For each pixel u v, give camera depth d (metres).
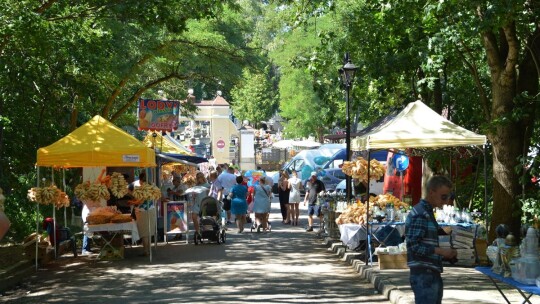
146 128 27.12
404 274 15.12
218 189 28.67
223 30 32.16
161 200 24.33
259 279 15.85
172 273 16.97
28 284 15.78
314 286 14.82
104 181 20.39
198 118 70.25
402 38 22.69
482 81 24.03
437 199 8.23
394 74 23.62
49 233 19.73
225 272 16.98
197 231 23.33
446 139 16.38
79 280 16.19
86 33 20.81
